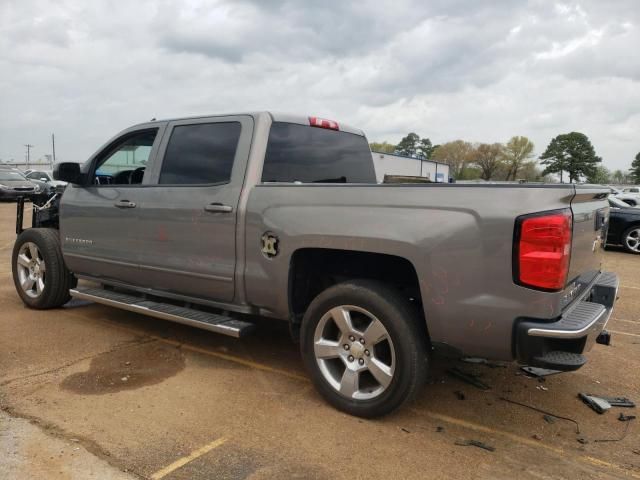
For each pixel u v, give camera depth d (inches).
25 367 163.2
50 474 106.0
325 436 124.9
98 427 126.1
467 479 109.0
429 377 162.9
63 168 199.0
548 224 110.3
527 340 112.4
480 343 119.1
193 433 124.6
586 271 138.4
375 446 121.0
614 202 519.8
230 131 165.6
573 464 116.2
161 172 180.2
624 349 197.8
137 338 194.4
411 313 127.6
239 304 160.4
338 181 189.2
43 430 123.6
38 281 225.9
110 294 197.8
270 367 169.2
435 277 121.1
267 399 144.7
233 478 106.9
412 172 2031.3
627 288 319.0
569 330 109.1
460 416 137.7
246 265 153.9
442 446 122.1
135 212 182.4
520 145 3398.1
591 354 190.7
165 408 137.6
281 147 166.2
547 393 154.0
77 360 170.6
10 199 960.9
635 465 116.4
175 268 171.2
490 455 118.9
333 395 138.0
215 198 159.9
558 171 3479.3
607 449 123.1
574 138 3410.4
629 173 3639.3
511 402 147.1
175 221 169.9
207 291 165.3
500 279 114.5
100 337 194.4
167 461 112.2
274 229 146.3
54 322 211.3
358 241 130.9
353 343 133.9
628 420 137.9
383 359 133.7
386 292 128.8
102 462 111.0
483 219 115.9
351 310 134.5
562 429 132.4
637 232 491.8
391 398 128.0
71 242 209.9
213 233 160.2
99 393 145.7
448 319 121.0
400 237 124.6
